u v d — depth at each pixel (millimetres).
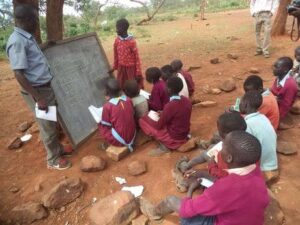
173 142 4039
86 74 4926
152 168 3840
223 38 10852
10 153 4531
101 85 5164
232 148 2141
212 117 4883
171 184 3547
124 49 5281
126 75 5461
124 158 4105
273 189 3365
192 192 3113
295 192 3311
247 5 25969
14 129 5297
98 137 4668
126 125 4020
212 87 6109
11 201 3590
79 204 3455
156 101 4621
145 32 15031
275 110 3861
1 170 4164
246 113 3367
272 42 9250
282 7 9508
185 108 3914
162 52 9727
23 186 3812
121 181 3695
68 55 4652
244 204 2133
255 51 8492
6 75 9312
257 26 7750
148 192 3494
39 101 3484
